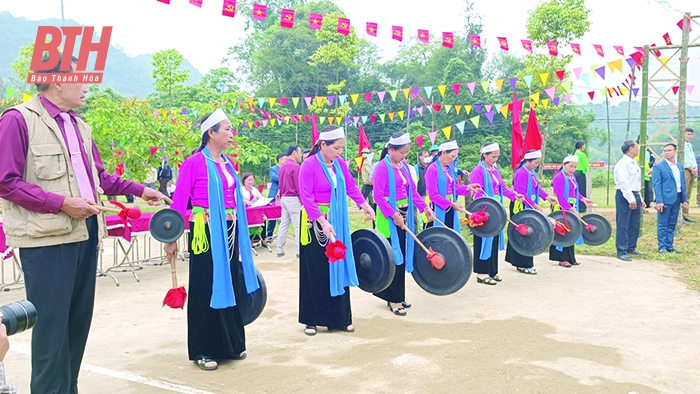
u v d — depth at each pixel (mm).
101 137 10109
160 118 10836
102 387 4027
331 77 38969
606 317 5832
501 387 3975
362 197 5664
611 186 39469
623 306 6277
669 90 11992
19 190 3100
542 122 23562
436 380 4105
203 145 4492
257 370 4352
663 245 9883
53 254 3264
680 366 4414
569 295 6844
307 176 5211
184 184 4371
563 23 19094
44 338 3268
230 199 4523
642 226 12016
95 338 5234
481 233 7344
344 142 5352
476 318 5855
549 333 5285
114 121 10023
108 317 5965
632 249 9609
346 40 25219
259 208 10141
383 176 5957
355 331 5422
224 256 4387
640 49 11570
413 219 6234
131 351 4852
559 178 8844
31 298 3260
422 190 11281
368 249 5680
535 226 7805
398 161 6094
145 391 3949
